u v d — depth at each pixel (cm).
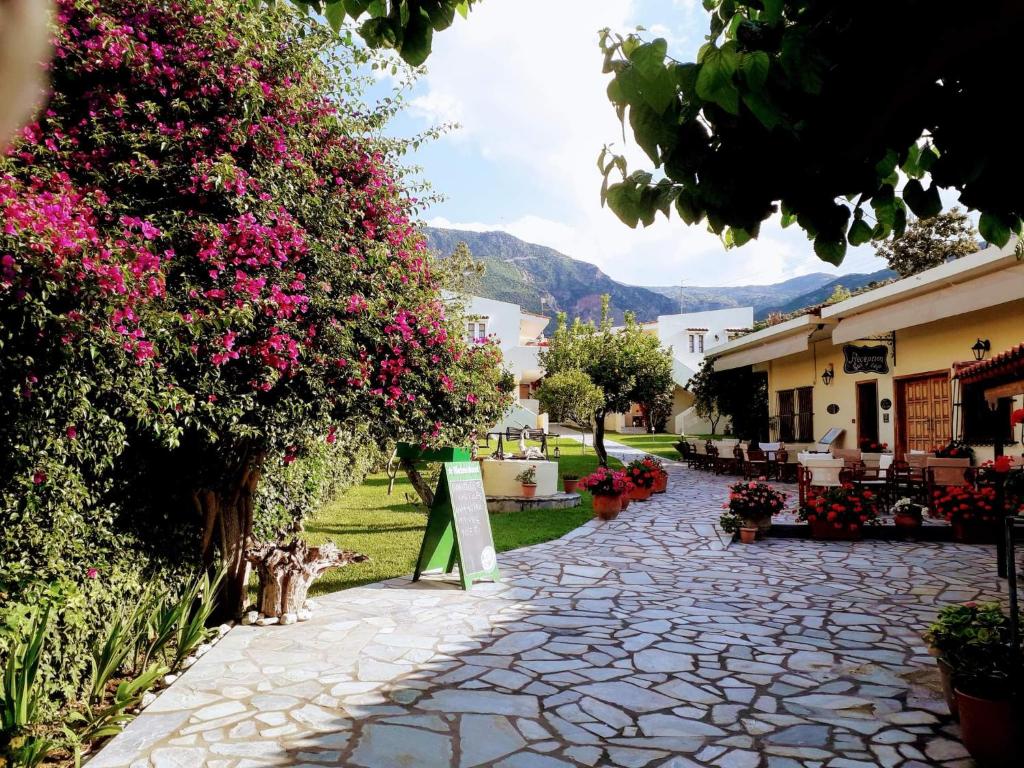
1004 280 987
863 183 215
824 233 232
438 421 710
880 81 181
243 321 426
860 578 759
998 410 1138
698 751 373
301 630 584
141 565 491
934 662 502
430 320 649
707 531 1062
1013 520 364
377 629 586
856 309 1404
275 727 401
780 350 1700
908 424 1403
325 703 435
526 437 2597
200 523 578
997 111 197
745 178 214
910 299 1257
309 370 500
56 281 307
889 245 2839
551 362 1881
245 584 638
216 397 460
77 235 320
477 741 385
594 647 541
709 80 180
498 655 523
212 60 463
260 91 476
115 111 427
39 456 356
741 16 206
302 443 551
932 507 1091
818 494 1045
